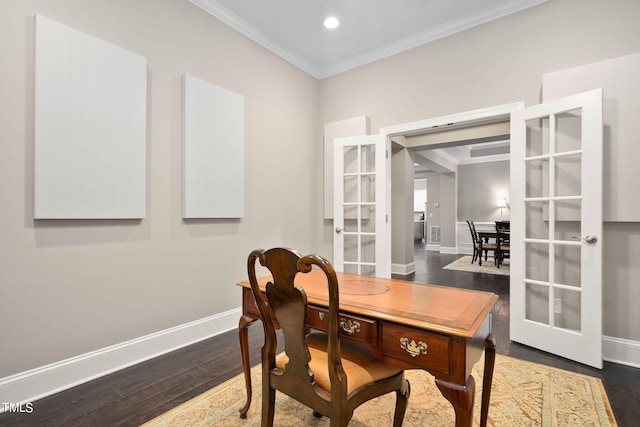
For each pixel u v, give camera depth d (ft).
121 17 7.30
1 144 5.67
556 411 5.46
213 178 9.11
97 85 6.76
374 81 11.78
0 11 5.67
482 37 9.50
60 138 6.23
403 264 18.35
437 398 5.94
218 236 9.45
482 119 9.56
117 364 7.11
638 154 7.09
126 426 5.15
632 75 7.17
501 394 5.99
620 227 7.45
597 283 7.12
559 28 8.30
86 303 6.70
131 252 7.45
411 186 19.25
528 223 8.52
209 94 9.02
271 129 11.23
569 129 7.79
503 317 10.55
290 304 3.76
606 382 6.44
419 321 3.60
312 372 3.87
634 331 7.27
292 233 12.10
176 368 7.14
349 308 4.11
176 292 8.37
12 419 5.33
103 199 6.84
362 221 11.93
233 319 9.80
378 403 5.77
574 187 7.74
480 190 28.76
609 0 7.67
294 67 12.17
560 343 7.65
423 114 10.62
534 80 8.66
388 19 9.75
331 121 12.93
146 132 7.73
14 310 5.79
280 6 9.19
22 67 5.89
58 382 6.24
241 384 6.44
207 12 9.12
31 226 5.99
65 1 6.44
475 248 22.66
